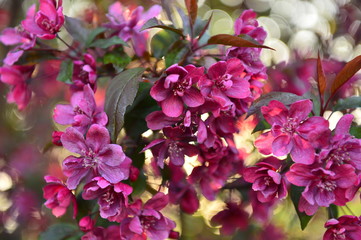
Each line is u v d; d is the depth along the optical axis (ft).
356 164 2.13
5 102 3.65
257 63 2.27
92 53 2.45
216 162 2.35
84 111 2.19
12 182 3.72
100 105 2.42
